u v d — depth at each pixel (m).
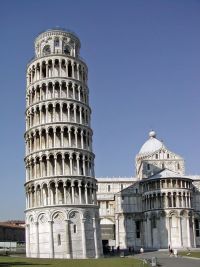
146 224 137.75
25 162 97.44
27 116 99.75
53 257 85.12
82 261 72.25
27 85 103.00
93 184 94.81
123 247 140.25
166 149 154.88
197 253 99.56
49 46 103.94
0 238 169.38
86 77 104.88
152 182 137.00
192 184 144.00
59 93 97.06
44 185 90.25
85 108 99.50
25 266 57.91
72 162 92.00
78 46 108.44
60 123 93.44
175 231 129.88
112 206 158.88
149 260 75.50
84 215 89.19
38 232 88.06
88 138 98.00
